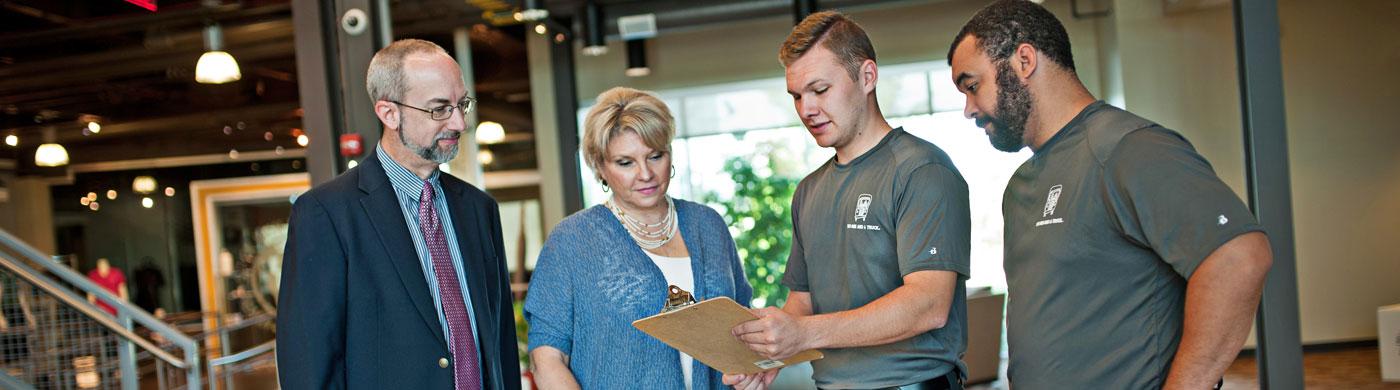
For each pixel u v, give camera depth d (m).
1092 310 1.71
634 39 8.38
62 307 4.50
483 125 8.23
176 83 9.45
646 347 2.42
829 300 2.23
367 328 2.21
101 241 13.64
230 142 12.35
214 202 13.36
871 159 2.15
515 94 8.53
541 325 2.45
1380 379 5.28
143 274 13.48
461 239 2.40
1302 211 6.68
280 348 2.18
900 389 2.13
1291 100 6.75
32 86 8.20
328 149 3.63
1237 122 6.66
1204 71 6.69
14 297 4.48
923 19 7.82
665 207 2.52
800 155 8.48
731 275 2.58
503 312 2.55
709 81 8.54
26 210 13.68
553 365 2.42
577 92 8.68
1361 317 6.45
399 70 2.23
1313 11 6.73
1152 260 1.65
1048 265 1.76
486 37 7.71
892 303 1.96
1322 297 6.58
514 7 7.02
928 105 7.88
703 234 2.57
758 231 8.55
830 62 2.10
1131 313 1.67
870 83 2.15
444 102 2.24
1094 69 7.16
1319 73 6.71
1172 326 1.66
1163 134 1.64
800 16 7.02
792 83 2.15
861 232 2.13
